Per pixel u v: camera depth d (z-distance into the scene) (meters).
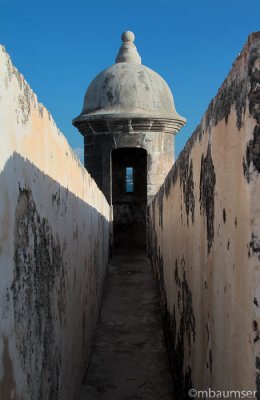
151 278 8.73
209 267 2.35
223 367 1.99
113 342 5.18
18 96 1.87
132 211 13.25
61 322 2.82
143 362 4.59
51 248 2.54
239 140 1.70
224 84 1.97
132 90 10.80
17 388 1.74
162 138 10.63
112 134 10.55
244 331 1.64
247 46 1.57
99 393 3.90
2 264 1.61
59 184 2.84
